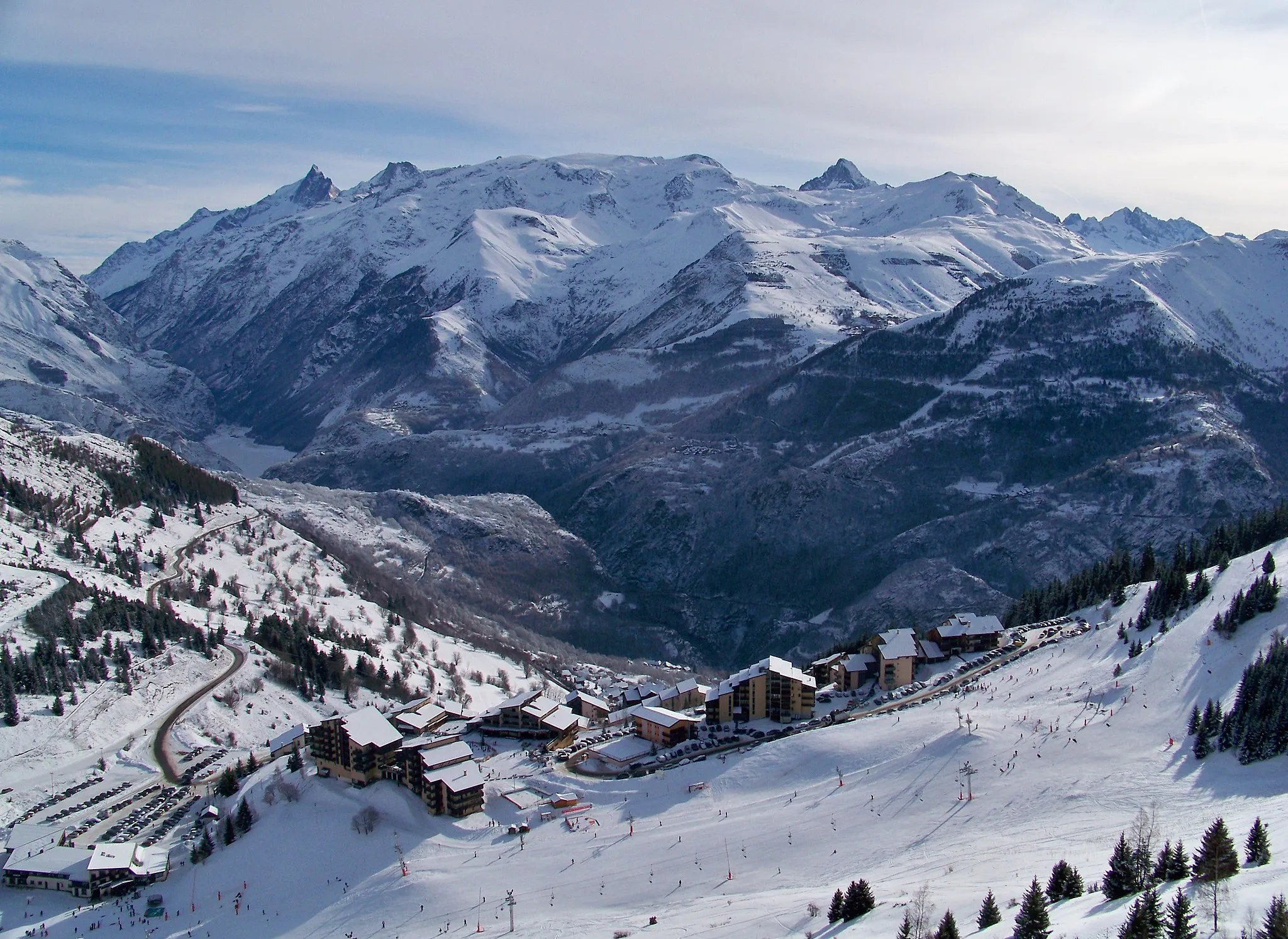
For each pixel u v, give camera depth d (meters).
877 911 115.31
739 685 198.88
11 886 163.75
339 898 148.75
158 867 164.88
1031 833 134.75
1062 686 181.50
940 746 163.12
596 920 130.75
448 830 162.75
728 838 147.62
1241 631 177.50
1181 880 107.00
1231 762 144.88
